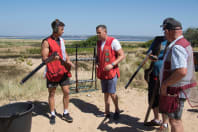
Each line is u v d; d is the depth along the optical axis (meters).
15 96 5.15
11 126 2.65
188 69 2.44
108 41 3.62
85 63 10.03
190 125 3.78
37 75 7.61
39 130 3.49
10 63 11.04
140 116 4.19
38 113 4.16
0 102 4.70
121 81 6.86
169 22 2.47
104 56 3.66
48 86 3.63
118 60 3.56
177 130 2.57
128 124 3.81
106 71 3.69
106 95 3.97
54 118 3.79
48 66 3.56
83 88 5.99
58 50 3.55
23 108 3.16
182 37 2.46
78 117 4.08
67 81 3.76
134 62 9.06
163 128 3.36
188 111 4.47
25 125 2.81
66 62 3.73
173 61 2.37
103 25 3.61
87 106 4.68
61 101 4.86
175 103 2.49
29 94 5.35
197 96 2.64
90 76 7.71
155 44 3.29
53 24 3.46
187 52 2.36
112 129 3.63
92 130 3.59
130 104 4.88
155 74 3.29
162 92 2.56
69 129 3.59
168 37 2.54
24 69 9.50
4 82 6.00
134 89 6.12
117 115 4.03
